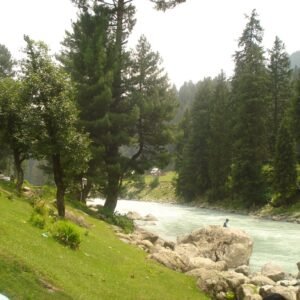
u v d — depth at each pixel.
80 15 37.88
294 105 65.19
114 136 34.91
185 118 110.56
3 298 7.43
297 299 14.84
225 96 83.50
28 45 22.28
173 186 103.44
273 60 81.00
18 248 11.25
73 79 35.31
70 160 22.58
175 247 25.00
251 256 27.45
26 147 26.45
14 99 25.53
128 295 12.26
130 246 22.19
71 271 11.95
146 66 39.47
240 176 68.69
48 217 19.61
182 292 14.92
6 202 19.20
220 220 50.22
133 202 89.88
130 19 38.97
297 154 67.56
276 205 61.59
